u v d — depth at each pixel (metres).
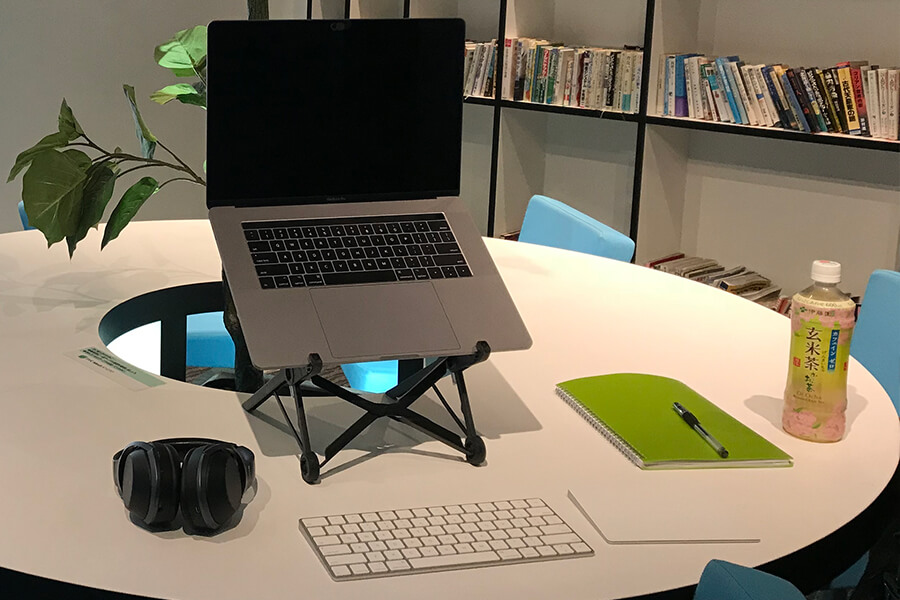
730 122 3.29
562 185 4.20
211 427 1.29
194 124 4.65
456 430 1.32
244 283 1.24
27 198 1.53
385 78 1.38
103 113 4.42
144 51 4.45
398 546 1.00
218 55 1.30
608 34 3.90
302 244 1.32
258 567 0.96
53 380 1.40
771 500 1.15
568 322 1.77
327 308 1.24
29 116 4.27
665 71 3.44
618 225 4.04
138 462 1.01
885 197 3.24
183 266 2.01
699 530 1.07
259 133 1.34
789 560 1.03
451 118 1.42
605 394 1.41
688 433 1.29
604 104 3.61
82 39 4.29
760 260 3.61
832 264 1.29
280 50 1.33
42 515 1.04
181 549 0.99
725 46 3.55
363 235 1.36
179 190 4.67
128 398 1.36
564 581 0.96
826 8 3.26
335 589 0.93
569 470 1.21
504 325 1.28
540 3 4.01
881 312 1.80
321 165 1.37
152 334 1.73
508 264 2.12
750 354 1.64
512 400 1.42
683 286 2.03
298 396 1.21
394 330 1.24
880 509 1.16
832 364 1.29
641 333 1.73
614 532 1.05
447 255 1.36
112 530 1.02
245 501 1.09
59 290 1.82
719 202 3.67
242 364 1.52
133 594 0.91
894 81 2.91
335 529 1.03
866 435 1.34
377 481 1.16
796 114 3.12
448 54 1.40
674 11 3.45
